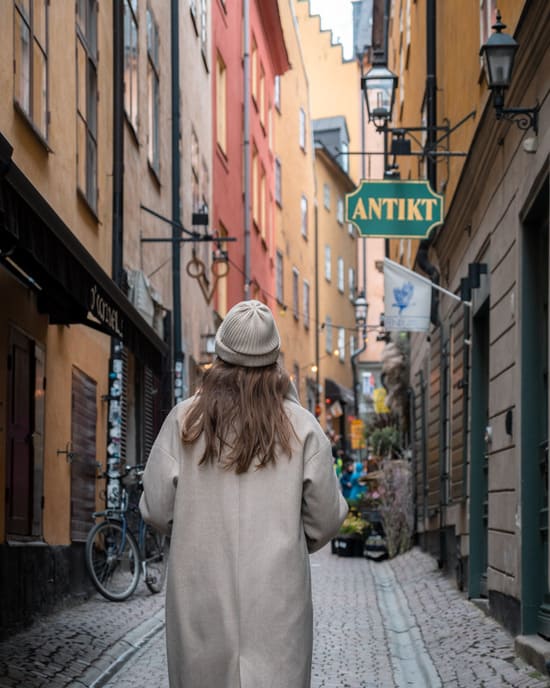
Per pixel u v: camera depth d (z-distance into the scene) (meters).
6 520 8.62
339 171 54.09
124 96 14.55
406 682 7.35
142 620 9.70
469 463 11.50
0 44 8.18
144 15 16.42
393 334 27.20
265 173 34.97
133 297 14.66
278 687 3.30
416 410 20.70
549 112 7.33
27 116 9.01
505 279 9.33
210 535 3.41
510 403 8.95
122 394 14.20
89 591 11.49
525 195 8.25
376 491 19.97
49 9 10.04
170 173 18.97
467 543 11.59
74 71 11.12
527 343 8.43
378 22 13.37
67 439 11.12
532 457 8.28
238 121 29.48
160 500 3.53
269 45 36.25
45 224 6.86
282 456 3.47
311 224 47.50
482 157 10.46
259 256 33.19
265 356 3.57
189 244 20.80
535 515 8.22
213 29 25.30
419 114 19.77
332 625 10.00
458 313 13.07
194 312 21.47
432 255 16.55
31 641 8.12
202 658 3.35
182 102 20.34
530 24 7.52
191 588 3.40
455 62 13.91
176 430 3.55
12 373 8.95
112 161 13.48
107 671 7.23
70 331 11.32
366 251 60.41
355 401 47.34
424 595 12.29
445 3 15.15
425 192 12.52
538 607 8.09
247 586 3.36
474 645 8.40
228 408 3.49
